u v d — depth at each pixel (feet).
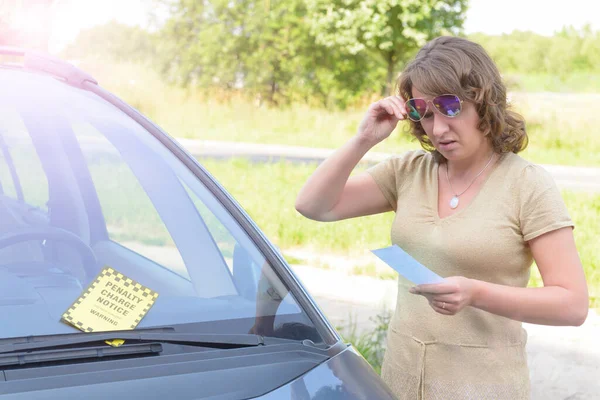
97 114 7.25
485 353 7.11
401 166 7.68
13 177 6.89
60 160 6.95
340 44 75.51
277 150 54.70
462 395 7.11
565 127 63.36
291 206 29.40
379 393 5.60
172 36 84.89
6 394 4.79
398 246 6.94
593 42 104.94
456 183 7.20
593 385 14.49
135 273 6.29
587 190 38.96
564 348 16.42
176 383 5.14
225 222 6.67
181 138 59.93
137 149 7.06
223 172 38.70
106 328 5.68
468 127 6.79
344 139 63.46
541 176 6.85
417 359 7.25
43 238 6.47
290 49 82.53
